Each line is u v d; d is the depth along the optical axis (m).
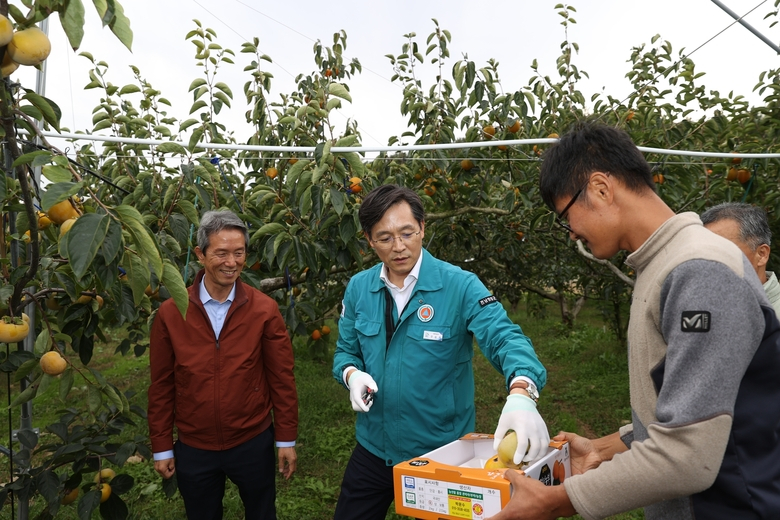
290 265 3.87
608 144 1.19
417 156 4.21
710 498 1.08
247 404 2.46
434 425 2.02
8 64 1.41
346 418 5.71
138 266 1.60
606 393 6.28
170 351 2.48
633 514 3.39
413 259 2.00
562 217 1.30
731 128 4.64
